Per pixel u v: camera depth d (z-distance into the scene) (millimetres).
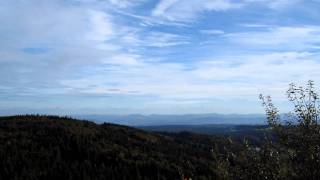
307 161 7812
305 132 7910
